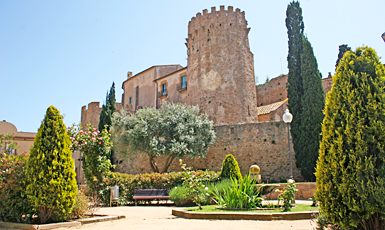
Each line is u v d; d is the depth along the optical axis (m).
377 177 5.76
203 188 13.24
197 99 32.44
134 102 44.31
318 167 6.61
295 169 22.94
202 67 32.62
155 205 16.72
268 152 24.31
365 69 6.40
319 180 6.50
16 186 9.52
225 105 30.97
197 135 25.95
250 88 32.94
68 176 9.46
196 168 26.75
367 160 5.84
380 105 6.05
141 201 17.47
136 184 17.59
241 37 33.25
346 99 6.32
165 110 27.66
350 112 6.20
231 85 31.44
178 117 26.66
